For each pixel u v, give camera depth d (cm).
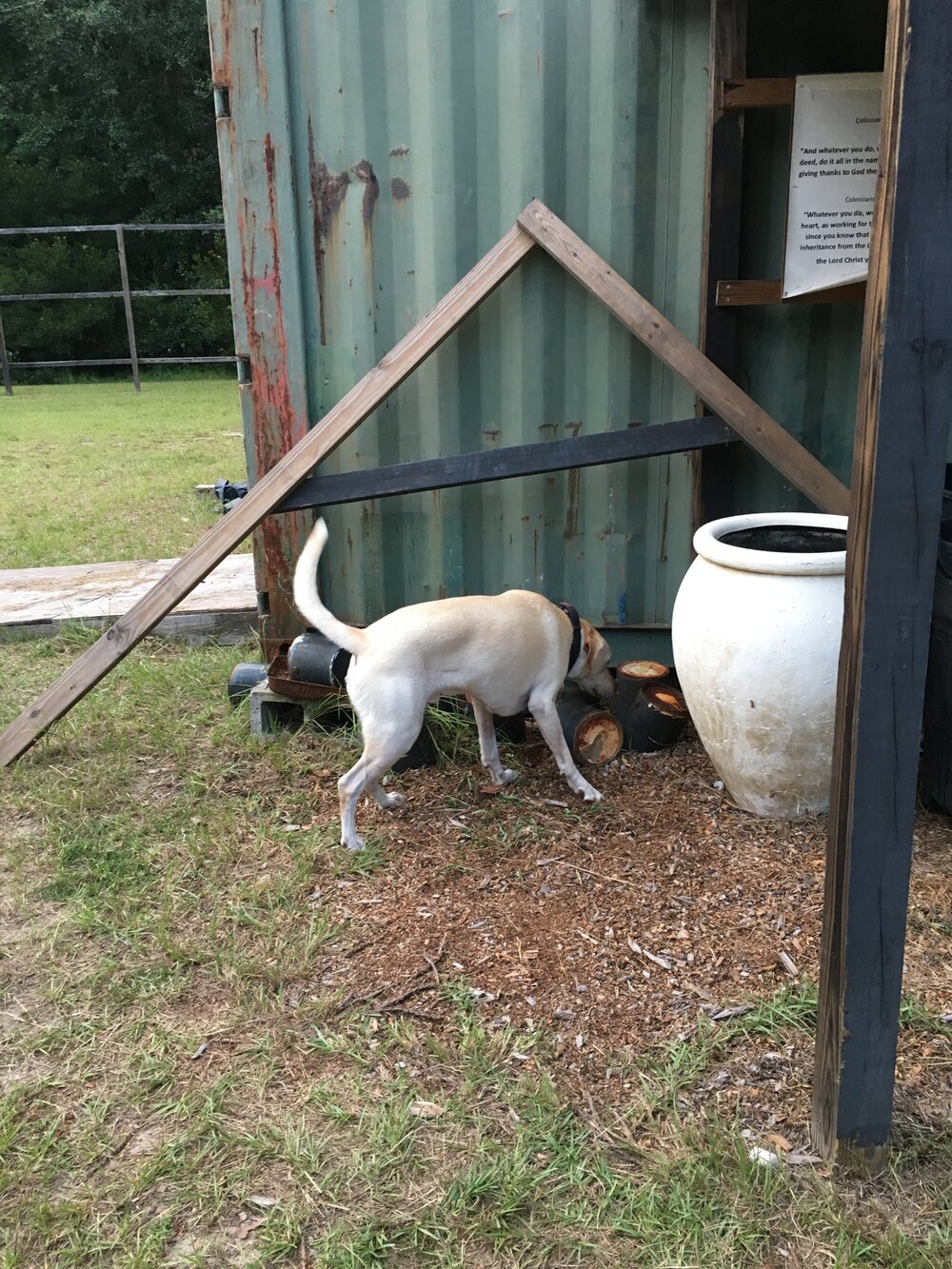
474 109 385
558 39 374
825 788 335
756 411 365
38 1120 223
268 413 426
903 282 162
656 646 444
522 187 393
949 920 283
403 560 441
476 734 411
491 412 420
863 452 172
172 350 2672
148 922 294
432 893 306
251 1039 246
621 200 390
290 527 437
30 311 2345
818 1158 207
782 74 380
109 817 355
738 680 319
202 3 2567
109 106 2620
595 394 414
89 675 390
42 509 836
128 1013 257
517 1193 199
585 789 360
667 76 375
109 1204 201
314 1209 199
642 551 430
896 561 173
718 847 324
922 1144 209
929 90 155
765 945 274
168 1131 220
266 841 338
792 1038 240
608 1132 215
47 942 286
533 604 358
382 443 427
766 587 313
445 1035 246
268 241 404
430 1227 194
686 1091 226
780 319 402
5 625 534
